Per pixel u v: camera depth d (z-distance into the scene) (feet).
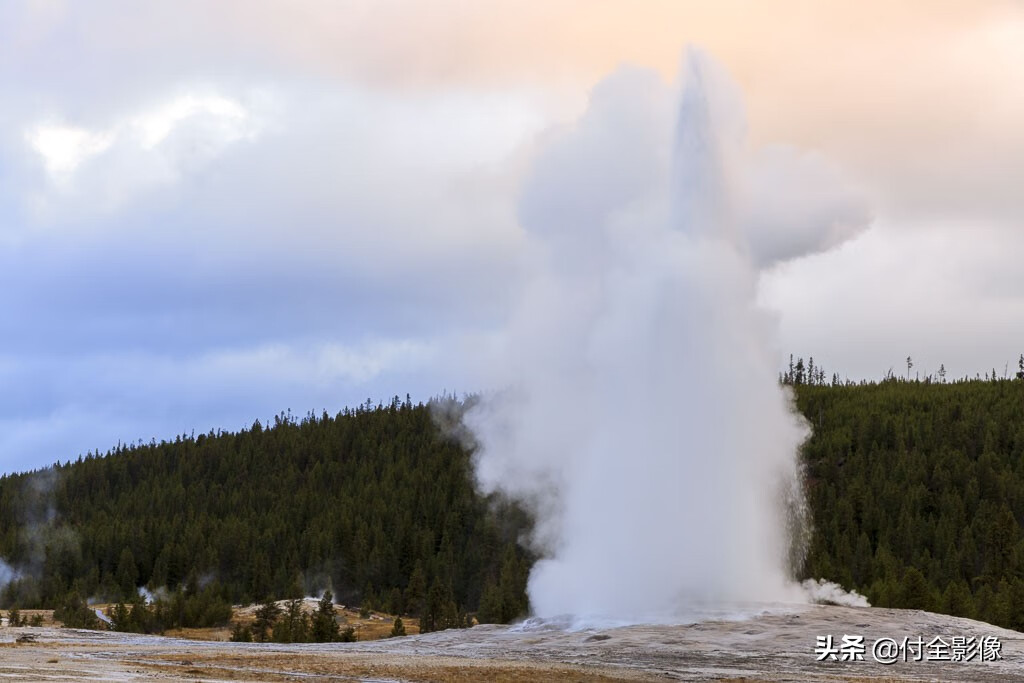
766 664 143.13
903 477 537.65
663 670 137.90
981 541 462.60
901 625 168.14
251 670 134.82
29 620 411.75
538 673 133.90
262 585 501.56
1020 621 329.52
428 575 508.94
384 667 139.54
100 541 572.92
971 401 650.02
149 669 131.75
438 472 635.25
